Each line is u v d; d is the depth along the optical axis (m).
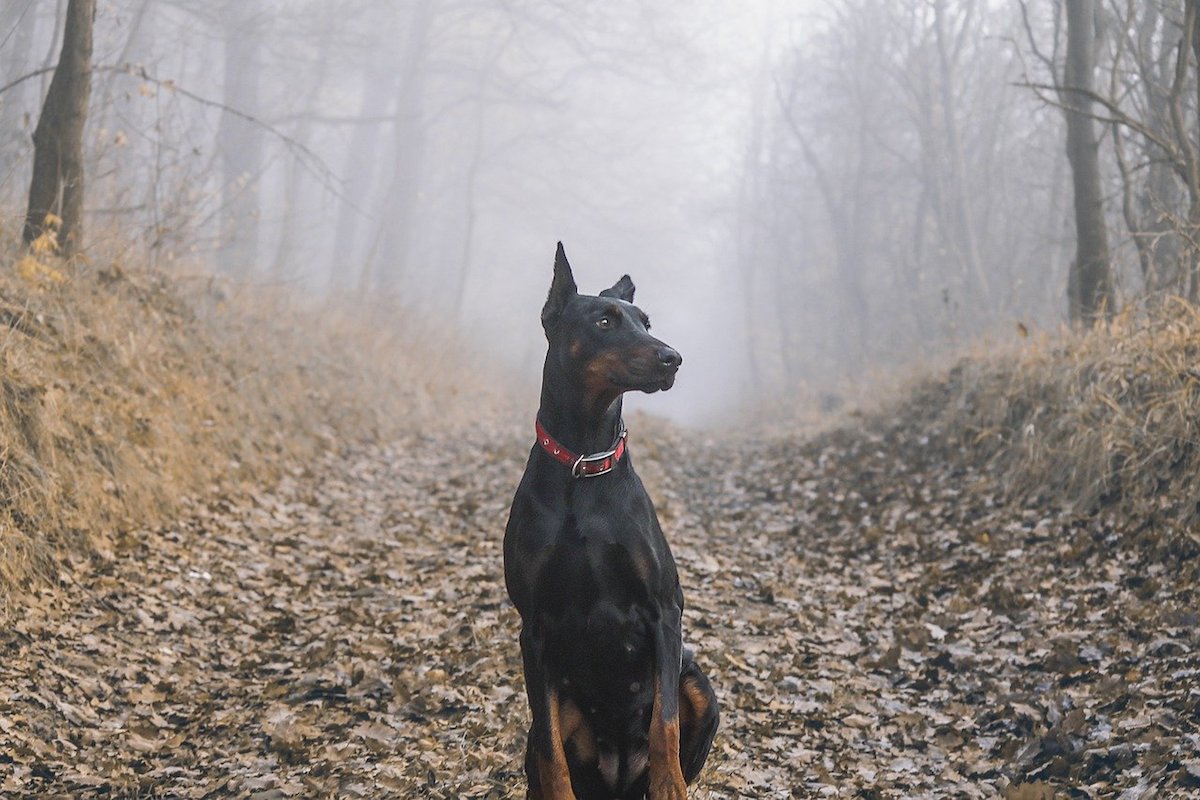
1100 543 7.76
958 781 5.06
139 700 5.91
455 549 9.16
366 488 11.54
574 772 4.29
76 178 10.39
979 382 11.65
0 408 7.39
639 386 3.98
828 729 5.70
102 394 8.92
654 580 4.07
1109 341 9.88
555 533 4.07
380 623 7.23
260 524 9.24
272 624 7.24
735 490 12.27
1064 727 5.27
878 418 13.84
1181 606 6.46
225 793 4.91
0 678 5.64
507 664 6.33
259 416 11.62
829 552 9.26
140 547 7.83
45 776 5.01
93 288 10.30
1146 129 10.65
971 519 9.24
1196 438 7.80
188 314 11.90
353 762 5.17
